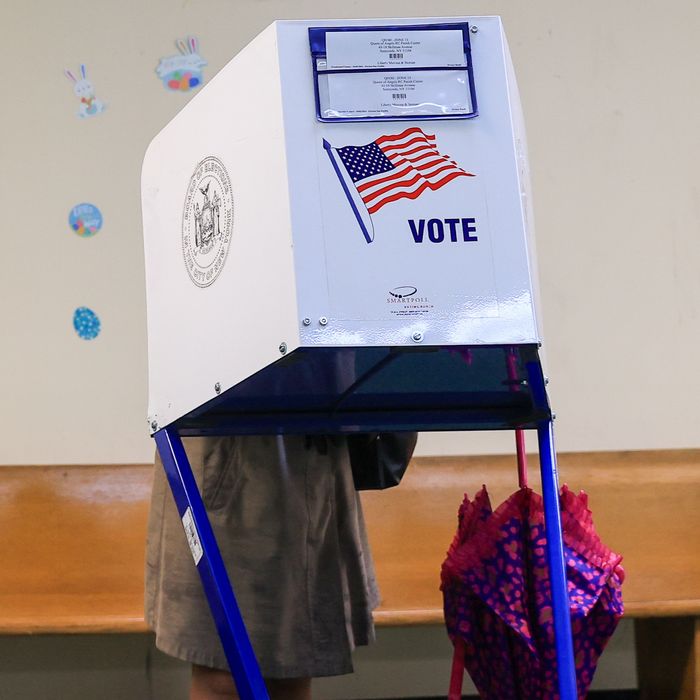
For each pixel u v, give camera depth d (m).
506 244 1.69
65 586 3.40
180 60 3.98
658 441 3.92
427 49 1.74
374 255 1.66
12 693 3.70
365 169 1.69
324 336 1.62
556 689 1.91
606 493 3.72
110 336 3.86
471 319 1.66
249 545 2.08
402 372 1.82
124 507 3.62
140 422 3.83
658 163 4.04
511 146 1.73
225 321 1.83
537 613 1.96
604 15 4.10
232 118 1.85
